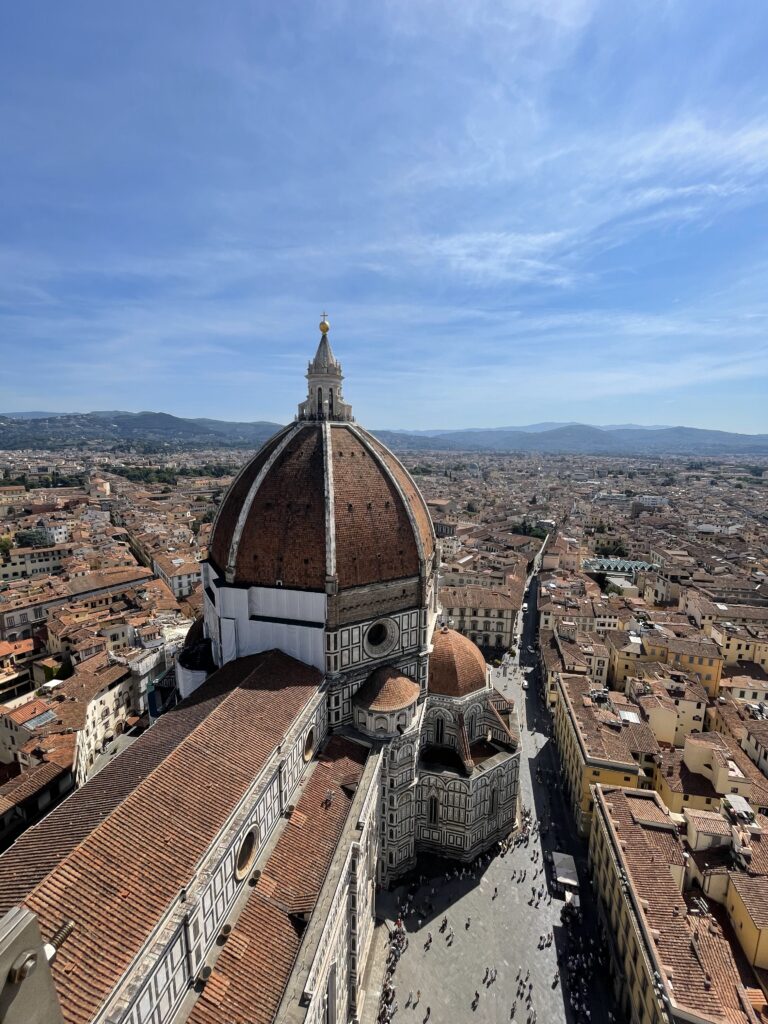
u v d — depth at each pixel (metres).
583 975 63.47
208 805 42.75
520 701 127.31
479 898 72.44
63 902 32.25
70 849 35.28
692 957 53.44
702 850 68.56
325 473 68.25
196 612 161.50
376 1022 57.31
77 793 44.78
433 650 80.69
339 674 68.56
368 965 62.59
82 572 194.25
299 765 58.69
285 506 68.31
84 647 130.88
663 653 124.50
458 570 195.00
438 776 75.44
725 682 117.50
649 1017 51.94
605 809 73.69
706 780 83.62
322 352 76.12
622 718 96.62
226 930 41.25
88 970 30.16
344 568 67.31
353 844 52.22
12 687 137.50
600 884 71.19
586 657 126.94
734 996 50.59
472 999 60.22
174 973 35.28
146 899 34.59
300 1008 37.81
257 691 59.03
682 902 59.69
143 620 143.12
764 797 78.69
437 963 63.69
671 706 100.69
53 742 94.06
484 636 158.88
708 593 173.25
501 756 79.56
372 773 62.25
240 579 69.50
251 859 47.03
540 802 92.69
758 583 183.50
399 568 72.56
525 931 68.31
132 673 114.19
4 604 159.25
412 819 73.75
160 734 52.59
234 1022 36.56
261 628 69.44
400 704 68.50
